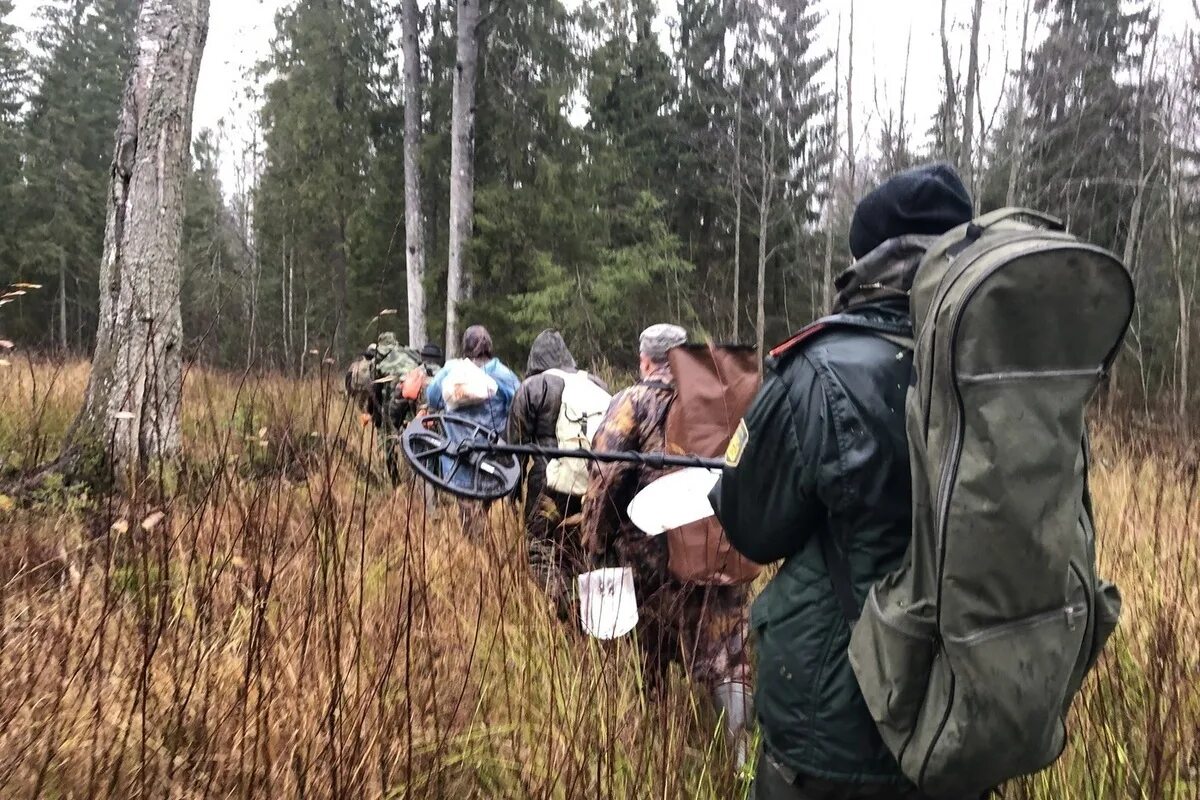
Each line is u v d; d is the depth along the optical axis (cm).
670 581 260
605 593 248
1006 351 113
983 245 120
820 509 146
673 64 2811
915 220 149
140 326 455
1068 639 120
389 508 317
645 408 275
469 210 1440
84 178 2970
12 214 2855
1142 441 519
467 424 229
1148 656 231
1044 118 2511
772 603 152
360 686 206
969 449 114
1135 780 204
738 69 2583
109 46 3275
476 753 213
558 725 218
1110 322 117
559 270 1497
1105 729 212
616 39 2530
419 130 1587
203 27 509
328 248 1917
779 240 2748
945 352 115
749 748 233
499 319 1486
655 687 263
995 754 118
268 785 177
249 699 201
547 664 251
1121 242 2578
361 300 1769
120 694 198
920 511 123
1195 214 2220
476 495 207
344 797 177
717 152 2572
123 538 264
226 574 247
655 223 2009
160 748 182
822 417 138
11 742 176
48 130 2978
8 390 599
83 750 182
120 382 449
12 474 428
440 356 725
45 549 281
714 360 253
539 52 1550
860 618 135
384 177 1800
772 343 2711
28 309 2772
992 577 115
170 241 484
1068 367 116
